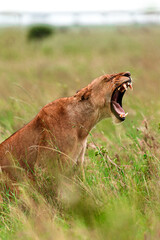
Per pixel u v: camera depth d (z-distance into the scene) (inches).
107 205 398.3
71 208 407.8
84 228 364.2
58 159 431.2
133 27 3457.2
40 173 435.5
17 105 790.5
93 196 415.2
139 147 511.2
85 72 1428.4
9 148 452.8
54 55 2226.9
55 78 1357.0
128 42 2524.6
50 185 434.3
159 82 1134.4
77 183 439.5
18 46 2527.1
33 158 444.8
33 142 442.6
